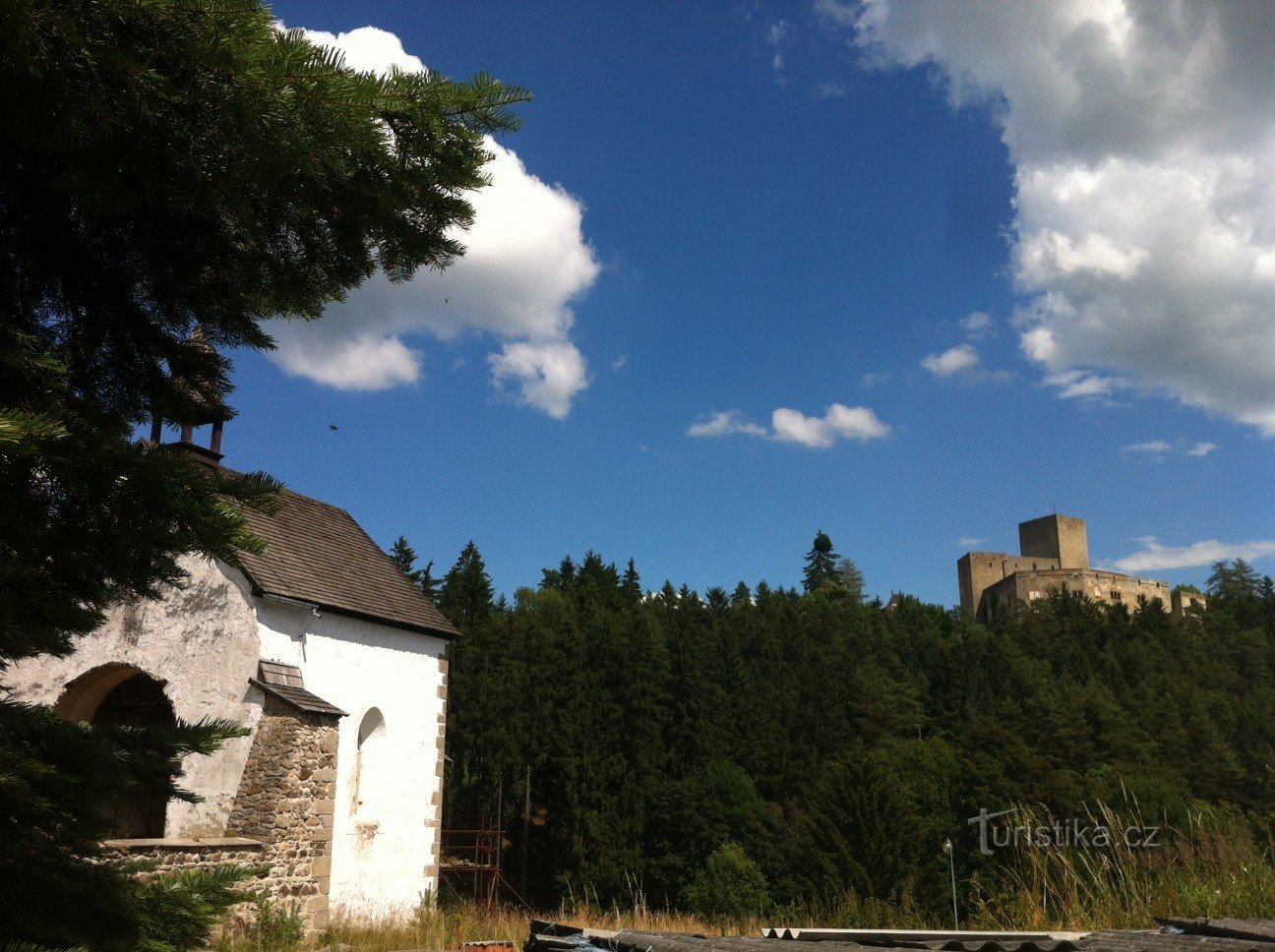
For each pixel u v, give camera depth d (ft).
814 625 219.61
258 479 11.99
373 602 60.95
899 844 93.45
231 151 10.37
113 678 52.31
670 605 221.25
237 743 47.98
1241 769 162.61
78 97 9.49
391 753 60.03
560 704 153.17
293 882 46.29
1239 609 303.89
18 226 12.56
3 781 9.36
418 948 47.52
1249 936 15.88
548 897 138.72
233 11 9.22
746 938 16.25
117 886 11.39
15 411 9.31
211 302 14.12
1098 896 37.81
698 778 144.77
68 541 10.91
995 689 195.93
